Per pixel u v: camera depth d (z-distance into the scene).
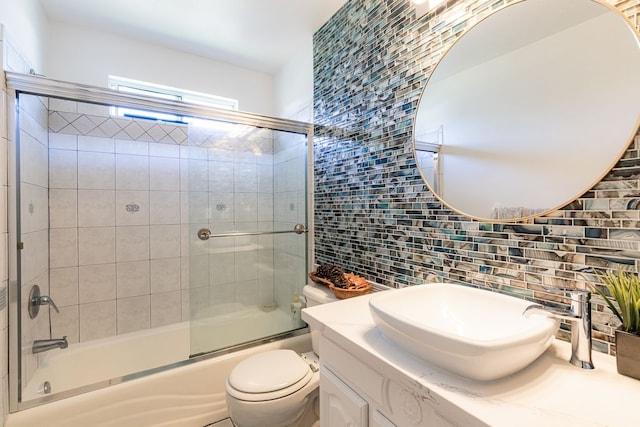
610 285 0.70
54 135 1.94
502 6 1.00
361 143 1.65
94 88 1.52
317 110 2.09
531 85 0.92
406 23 1.37
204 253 1.89
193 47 2.32
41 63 1.81
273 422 1.27
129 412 1.41
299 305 2.09
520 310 0.85
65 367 1.78
